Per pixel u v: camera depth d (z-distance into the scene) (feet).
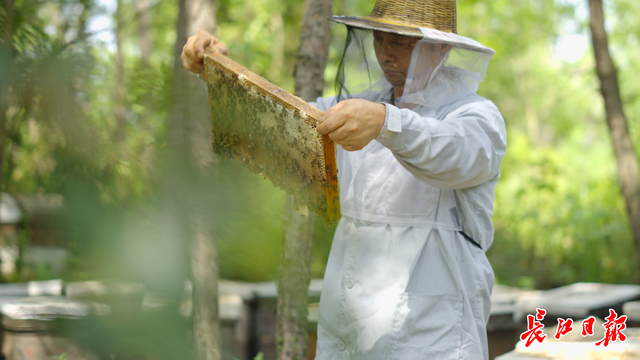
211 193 3.19
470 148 4.80
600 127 48.88
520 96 59.67
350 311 5.77
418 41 5.21
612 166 32.50
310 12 7.95
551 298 14.82
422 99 5.49
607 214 27.37
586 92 49.93
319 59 7.95
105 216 2.78
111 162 3.11
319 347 6.17
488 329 12.40
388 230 5.76
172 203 3.10
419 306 5.47
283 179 4.71
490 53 5.56
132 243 2.73
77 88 3.39
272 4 26.13
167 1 20.75
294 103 4.42
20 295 12.82
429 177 4.84
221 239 3.11
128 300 2.69
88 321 2.62
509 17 33.22
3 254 14.96
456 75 5.66
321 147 4.28
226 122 5.11
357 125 4.22
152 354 2.64
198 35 5.95
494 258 31.30
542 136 69.05
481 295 5.69
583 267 28.27
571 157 37.27
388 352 5.49
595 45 16.55
